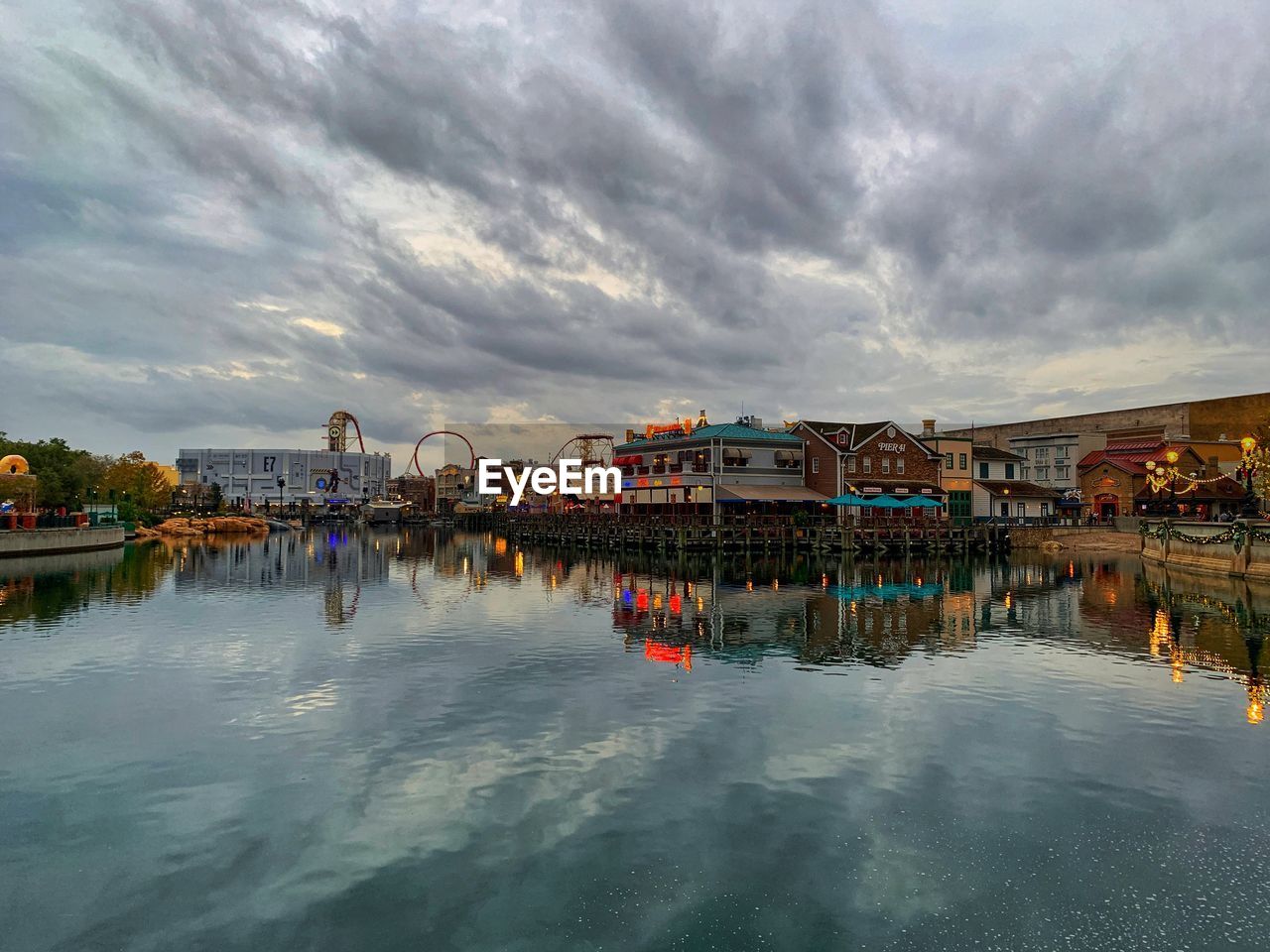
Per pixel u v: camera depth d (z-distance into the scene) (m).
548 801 13.00
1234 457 98.31
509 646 25.80
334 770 14.39
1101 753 15.28
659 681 20.80
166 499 124.56
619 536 75.69
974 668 22.28
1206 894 10.22
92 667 22.41
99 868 10.83
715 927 9.47
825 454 77.06
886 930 9.41
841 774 14.14
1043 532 78.88
